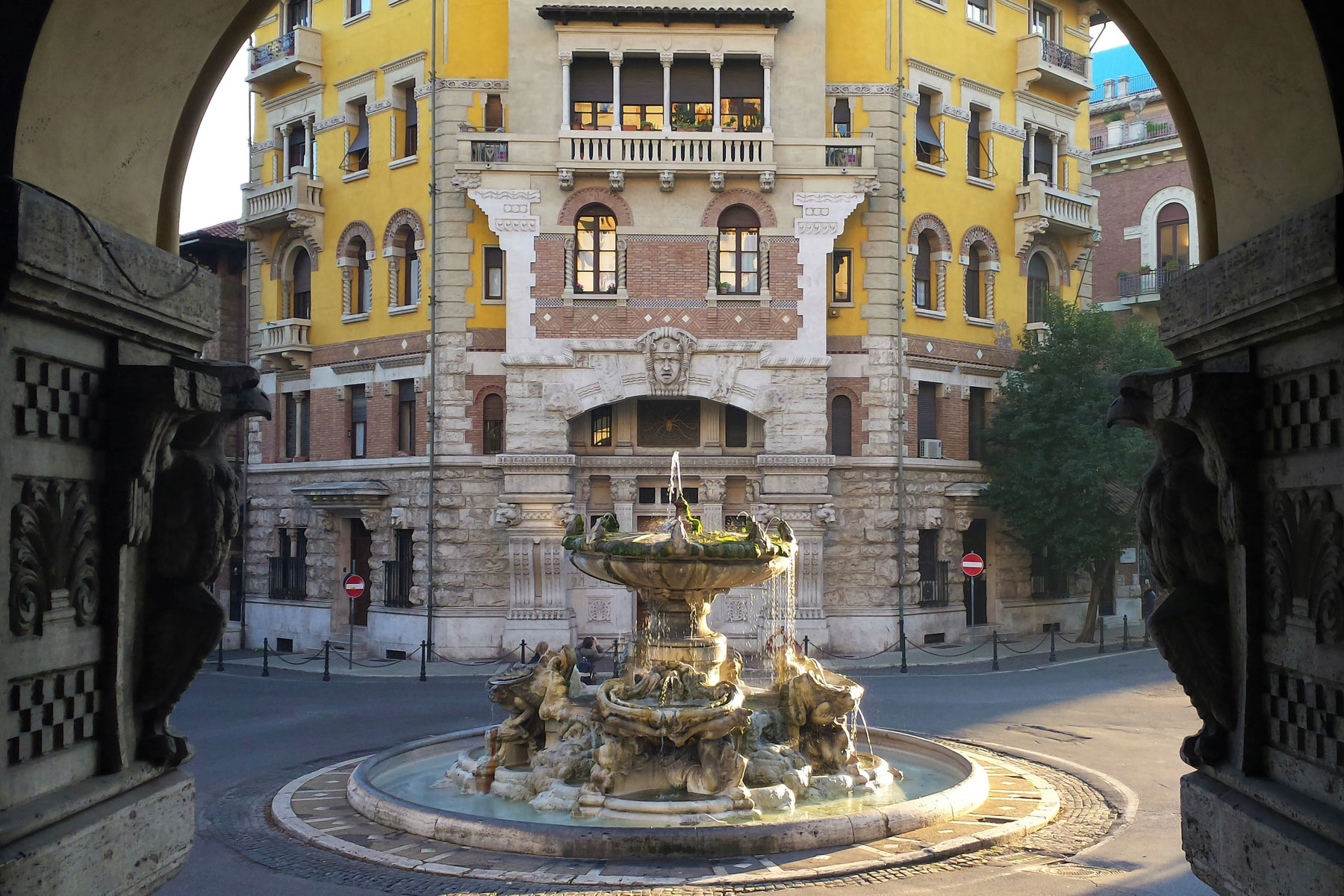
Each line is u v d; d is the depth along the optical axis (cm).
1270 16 529
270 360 3788
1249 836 538
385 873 1158
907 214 3459
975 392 3734
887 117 3416
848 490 3334
